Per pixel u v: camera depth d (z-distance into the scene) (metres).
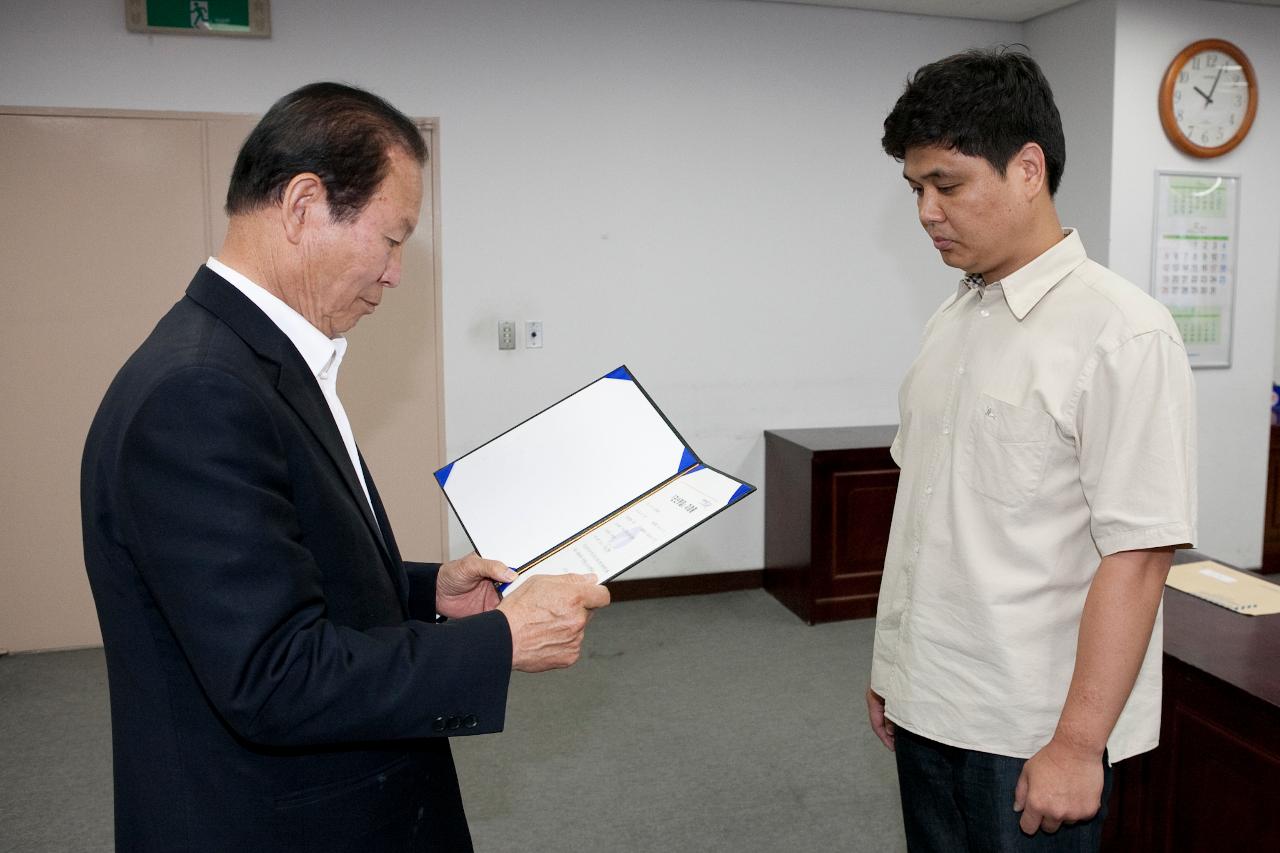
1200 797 1.40
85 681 3.01
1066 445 1.02
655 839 2.08
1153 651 1.10
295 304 0.87
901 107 1.07
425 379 3.50
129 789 0.84
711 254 3.70
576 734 2.60
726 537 3.88
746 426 3.84
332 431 0.90
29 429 3.17
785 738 2.57
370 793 0.89
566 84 3.48
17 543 3.21
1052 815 0.99
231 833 0.82
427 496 3.55
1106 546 0.98
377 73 3.31
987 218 1.04
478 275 3.49
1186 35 3.55
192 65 3.15
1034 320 1.06
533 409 3.61
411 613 1.15
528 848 2.05
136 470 0.72
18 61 3.02
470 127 3.41
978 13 3.80
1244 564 3.94
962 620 1.10
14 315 3.11
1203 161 3.65
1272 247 3.78
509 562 1.04
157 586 0.73
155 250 3.19
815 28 3.70
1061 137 1.05
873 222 3.86
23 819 2.18
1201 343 3.74
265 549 0.73
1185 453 0.97
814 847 2.05
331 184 0.82
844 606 3.52
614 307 3.63
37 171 3.07
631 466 1.11
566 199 3.54
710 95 3.62
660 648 3.26
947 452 1.15
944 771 1.20
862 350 3.93
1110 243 3.58
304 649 0.74
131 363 0.81
